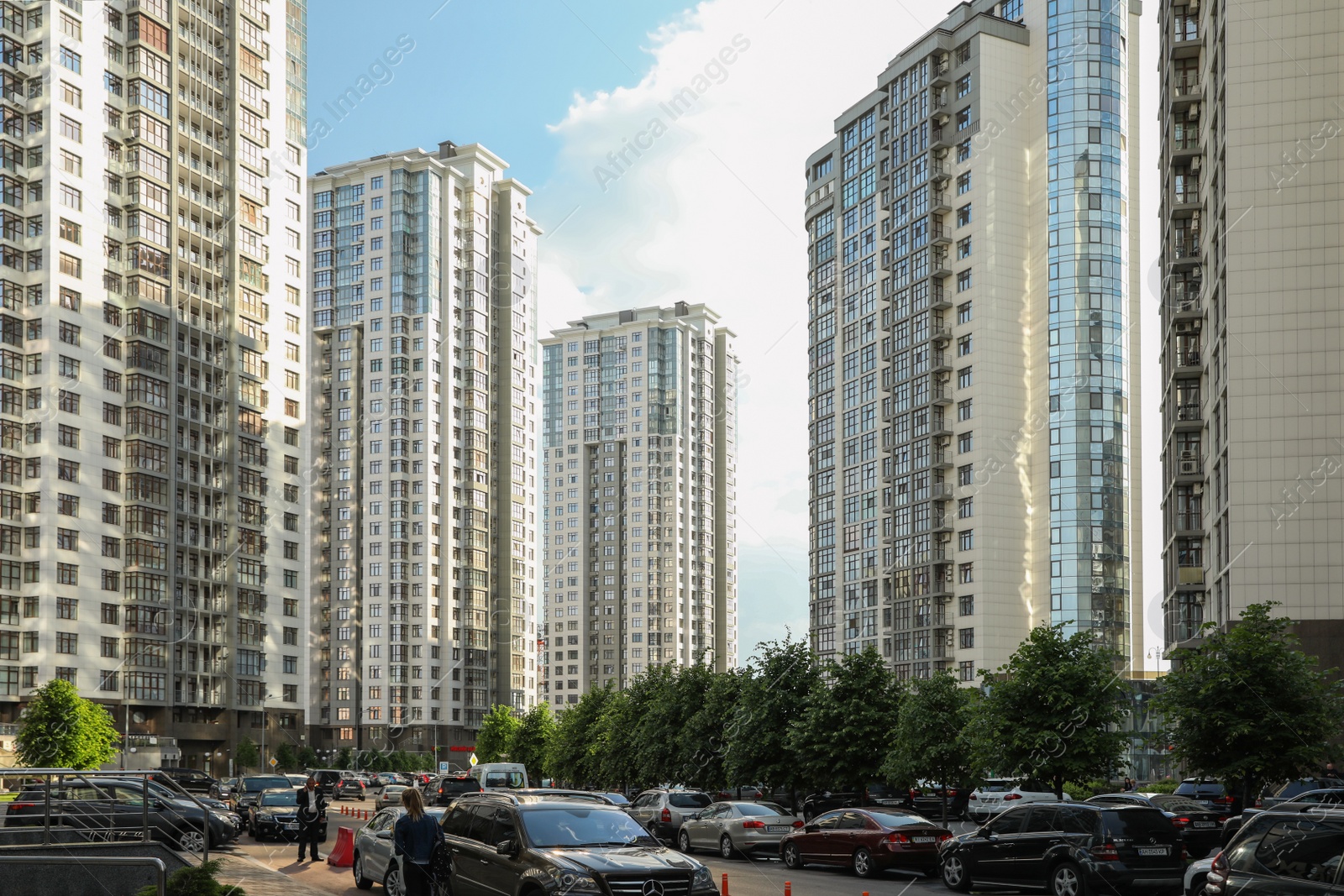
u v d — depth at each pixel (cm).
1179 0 7562
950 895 2562
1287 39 6159
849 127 13738
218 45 11988
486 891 1780
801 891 2597
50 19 10138
